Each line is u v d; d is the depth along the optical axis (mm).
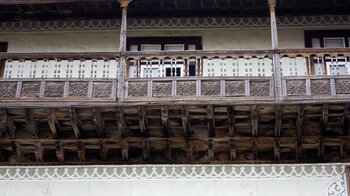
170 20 18172
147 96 15203
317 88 15078
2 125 15500
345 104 14852
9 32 18344
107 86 15391
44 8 17719
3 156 16109
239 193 15508
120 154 15969
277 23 18016
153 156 15961
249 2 17453
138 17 18125
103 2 16812
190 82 15305
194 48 17891
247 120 15453
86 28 18297
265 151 15883
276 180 15602
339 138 15492
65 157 16016
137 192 15625
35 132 15602
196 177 15711
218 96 15125
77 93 15352
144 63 16453
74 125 15367
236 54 15586
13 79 15523
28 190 15773
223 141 15680
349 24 17906
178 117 15430
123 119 15305
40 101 15258
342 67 16438
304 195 15414
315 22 17984
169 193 15578
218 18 18141
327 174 15625
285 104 14859
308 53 15492
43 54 15852
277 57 15461
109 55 15750
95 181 15781
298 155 15680
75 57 15820
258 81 15250
